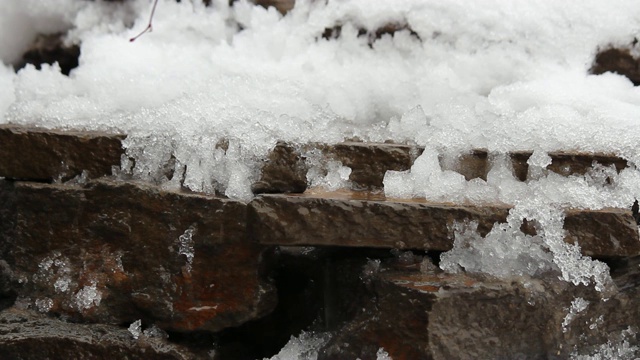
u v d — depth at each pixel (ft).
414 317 3.84
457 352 3.84
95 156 4.27
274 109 4.25
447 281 3.91
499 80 4.54
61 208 4.24
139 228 4.17
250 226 3.98
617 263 4.09
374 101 4.49
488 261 4.00
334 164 4.16
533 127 4.20
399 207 3.95
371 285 3.97
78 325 4.20
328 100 4.42
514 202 4.07
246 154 4.13
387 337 3.89
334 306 4.13
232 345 4.22
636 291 4.08
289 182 4.14
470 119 4.21
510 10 4.54
